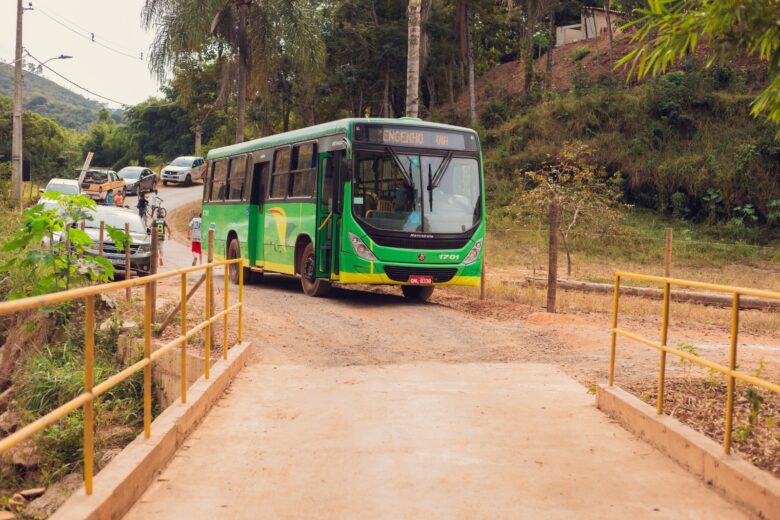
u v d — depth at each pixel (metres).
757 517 4.83
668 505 5.09
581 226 33.34
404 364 10.41
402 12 55.00
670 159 40.19
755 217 36.53
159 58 33.25
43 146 79.81
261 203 19.53
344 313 14.37
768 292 5.07
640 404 7.04
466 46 47.88
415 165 15.56
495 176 43.88
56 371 10.09
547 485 5.48
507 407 7.88
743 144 38.88
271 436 6.77
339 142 15.50
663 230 36.75
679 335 12.90
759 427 6.47
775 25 4.04
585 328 12.86
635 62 4.57
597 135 43.03
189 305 13.70
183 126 92.19
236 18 34.12
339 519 4.81
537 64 61.25
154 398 10.22
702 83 43.66
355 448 6.41
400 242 15.23
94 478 4.80
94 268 11.40
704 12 4.19
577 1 65.81
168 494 5.24
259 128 62.56
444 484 5.50
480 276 16.47
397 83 54.97
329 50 52.44
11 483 7.63
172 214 43.25
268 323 12.75
